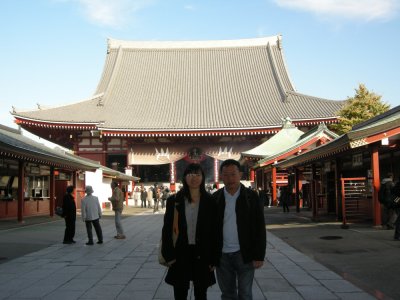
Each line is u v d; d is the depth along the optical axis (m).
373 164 17.48
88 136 57.34
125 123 55.41
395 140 17.38
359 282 9.02
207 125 55.03
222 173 6.26
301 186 38.69
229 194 6.25
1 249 14.80
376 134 16.20
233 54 70.75
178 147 57.56
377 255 11.80
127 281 9.72
